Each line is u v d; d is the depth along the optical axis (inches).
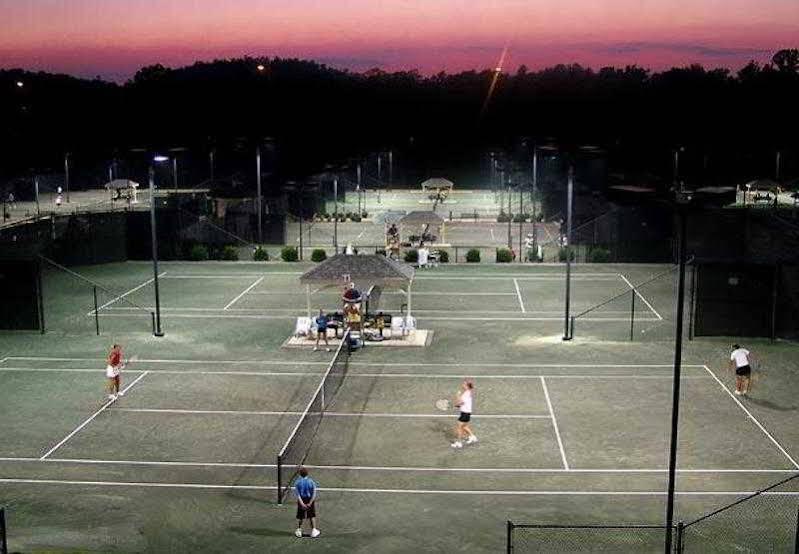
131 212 2488.9
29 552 767.1
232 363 1409.9
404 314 1737.2
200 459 1018.1
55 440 1077.1
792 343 1485.0
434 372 1354.6
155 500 903.1
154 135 7519.7
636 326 1642.5
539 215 3558.1
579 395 1234.6
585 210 3294.8
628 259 2346.2
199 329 1631.4
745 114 7406.5
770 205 3164.4
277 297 1913.1
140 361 1421.0
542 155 5078.7
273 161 5920.3
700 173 4889.3
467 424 1103.6
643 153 5620.1
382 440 1074.1
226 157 5585.6
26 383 1305.4
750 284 1486.2
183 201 3213.6
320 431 1104.8
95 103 7116.1
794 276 1499.8
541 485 940.0
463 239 2977.4
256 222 2970.0
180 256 2464.3
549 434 1089.4
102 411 1182.9
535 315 1736.0
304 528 829.8
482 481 952.3
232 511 875.4
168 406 1203.2
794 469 976.3
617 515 861.2
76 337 1569.9
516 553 774.5
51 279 2103.8
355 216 3563.0
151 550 784.9
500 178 4416.8
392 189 5108.3
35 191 3125.0
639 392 1242.6
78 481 954.1
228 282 2081.7
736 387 1250.0
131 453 1037.2
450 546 792.3
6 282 1593.3
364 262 1542.8
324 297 1910.7
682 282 777.6
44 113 6407.5
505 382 1299.2
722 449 1034.7
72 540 805.2
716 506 882.8
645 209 2498.8
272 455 1030.4
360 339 1505.9
